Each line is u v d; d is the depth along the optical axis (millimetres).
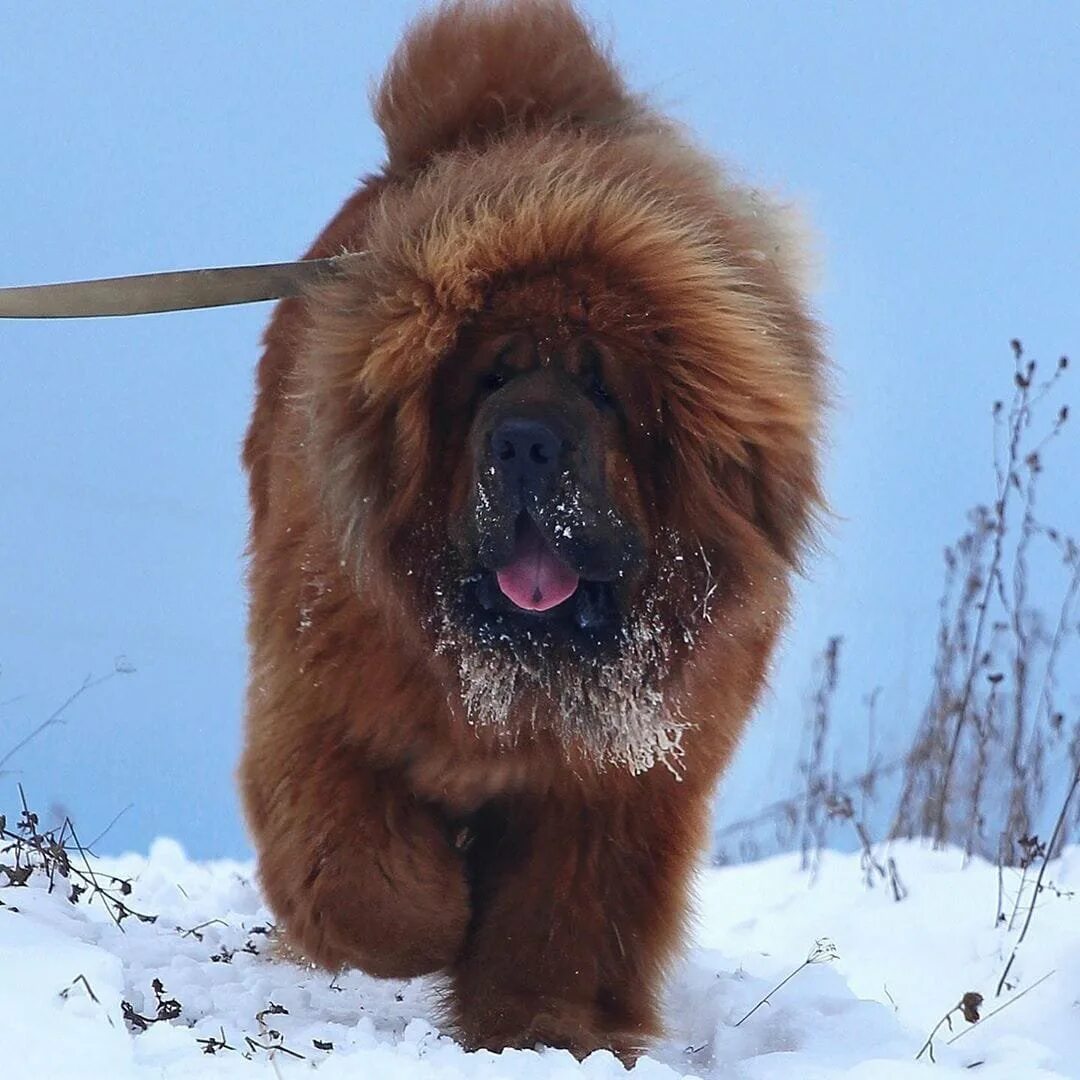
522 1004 7531
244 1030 7070
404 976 7695
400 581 7031
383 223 7344
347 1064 6027
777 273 7539
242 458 9812
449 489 6961
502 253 6895
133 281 7426
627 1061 7395
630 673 7090
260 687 7680
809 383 7379
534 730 7227
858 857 13109
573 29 8648
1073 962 9508
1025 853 10492
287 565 7547
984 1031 8867
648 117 8508
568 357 6855
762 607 7219
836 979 8664
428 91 8617
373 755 7352
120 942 8297
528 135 7902
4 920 6672
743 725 7859
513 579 6859
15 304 7336
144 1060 5996
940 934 10445
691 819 7707
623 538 6863
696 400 6926
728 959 9664
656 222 7027
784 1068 7203
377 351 6836
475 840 7895
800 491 7254
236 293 7504
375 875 7352
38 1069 5414
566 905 7594
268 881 7660
